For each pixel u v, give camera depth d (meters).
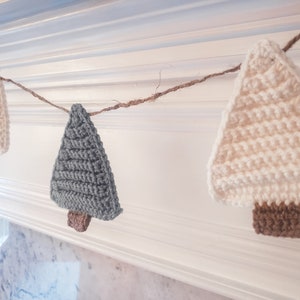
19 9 0.63
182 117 0.66
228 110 0.42
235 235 0.63
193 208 0.69
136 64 0.64
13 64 0.85
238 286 0.62
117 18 0.58
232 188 0.45
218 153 0.44
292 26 0.48
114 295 0.92
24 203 1.02
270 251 0.59
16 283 1.21
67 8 0.61
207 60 0.56
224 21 0.51
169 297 0.80
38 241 1.10
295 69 0.37
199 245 0.67
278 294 0.58
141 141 0.75
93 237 0.84
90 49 0.68
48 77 0.80
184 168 0.69
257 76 0.39
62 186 0.59
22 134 1.01
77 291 1.01
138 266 0.79
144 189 0.76
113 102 0.73
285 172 0.40
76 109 0.55
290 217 0.41
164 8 0.53
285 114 0.39
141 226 0.76
